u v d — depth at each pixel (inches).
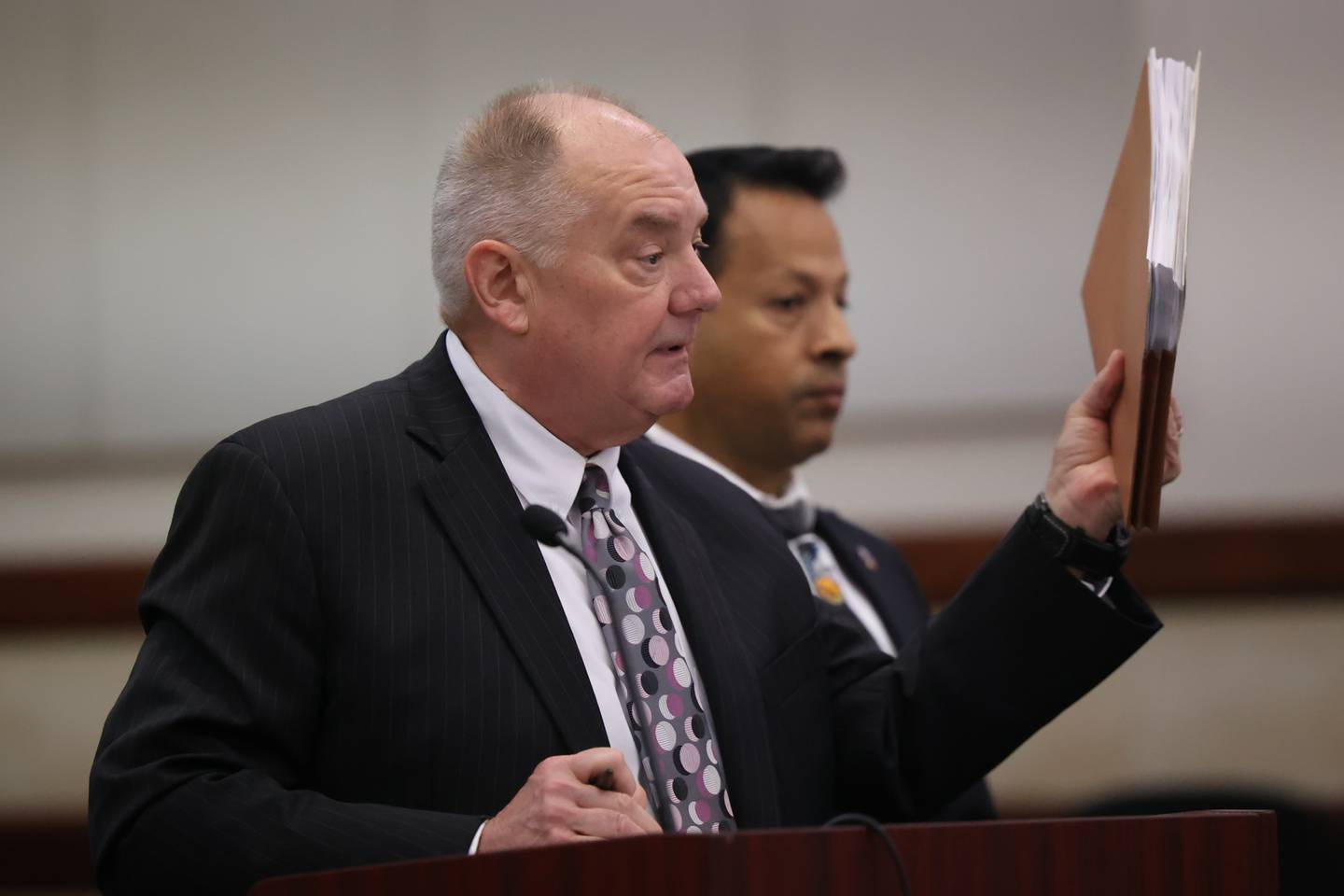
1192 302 550.9
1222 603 541.6
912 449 551.5
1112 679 540.4
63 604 540.4
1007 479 547.8
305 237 551.5
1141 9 555.5
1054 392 548.7
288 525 212.8
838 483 551.8
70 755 535.2
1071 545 244.1
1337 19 553.0
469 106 556.1
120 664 540.1
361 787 209.3
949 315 551.8
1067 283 551.8
